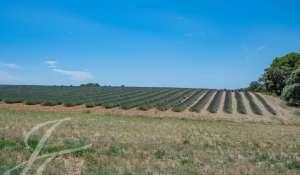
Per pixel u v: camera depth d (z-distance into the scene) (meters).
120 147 19.94
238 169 15.27
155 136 26.80
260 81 111.94
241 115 59.34
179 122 44.81
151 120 46.00
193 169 14.88
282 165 16.81
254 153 20.11
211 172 14.47
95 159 16.00
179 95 94.56
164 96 89.75
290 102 77.75
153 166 15.18
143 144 21.70
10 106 56.84
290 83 81.81
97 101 67.81
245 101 84.44
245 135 31.16
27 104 60.12
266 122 53.00
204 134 30.58
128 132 28.73
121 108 59.56
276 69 108.56
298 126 49.44
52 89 101.56
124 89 113.31
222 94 102.44
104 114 52.31
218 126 41.12
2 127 27.30
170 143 23.11
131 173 13.65
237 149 21.53
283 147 23.45
